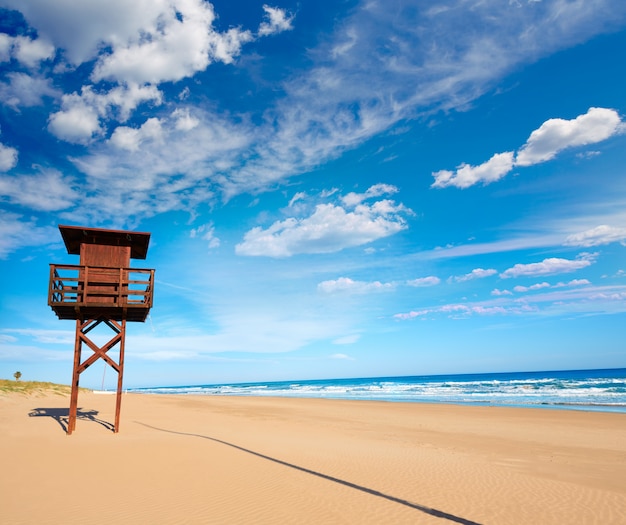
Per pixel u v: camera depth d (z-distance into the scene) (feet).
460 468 42.63
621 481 39.42
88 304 60.75
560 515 28.48
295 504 29.25
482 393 205.67
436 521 26.89
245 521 25.76
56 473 35.68
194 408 132.16
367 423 91.81
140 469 37.81
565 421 93.71
